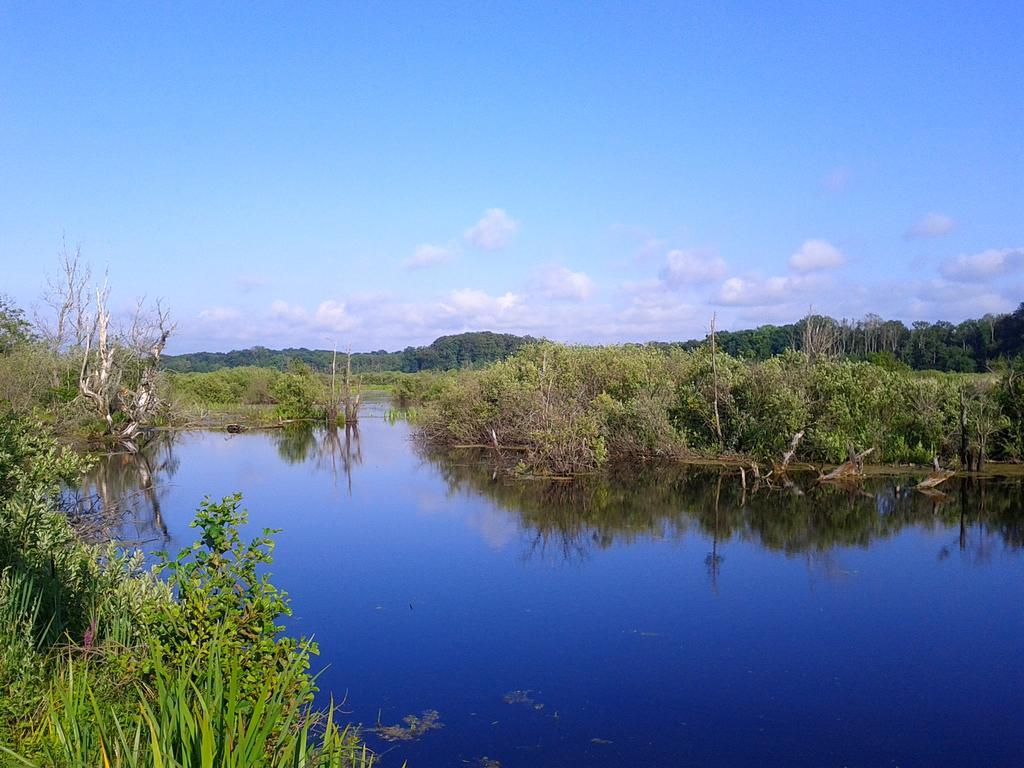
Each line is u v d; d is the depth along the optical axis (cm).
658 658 913
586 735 732
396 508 1845
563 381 3062
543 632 1000
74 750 453
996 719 762
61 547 841
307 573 1280
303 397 4597
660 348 3378
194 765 414
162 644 596
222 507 635
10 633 605
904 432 2353
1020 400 2225
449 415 3328
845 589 1171
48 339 2923
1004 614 1055
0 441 1037
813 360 2556
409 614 1073
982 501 1814
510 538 1526
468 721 757
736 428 2530
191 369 9625
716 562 1333
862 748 708
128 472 2431
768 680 853
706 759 687
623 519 1688
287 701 553
